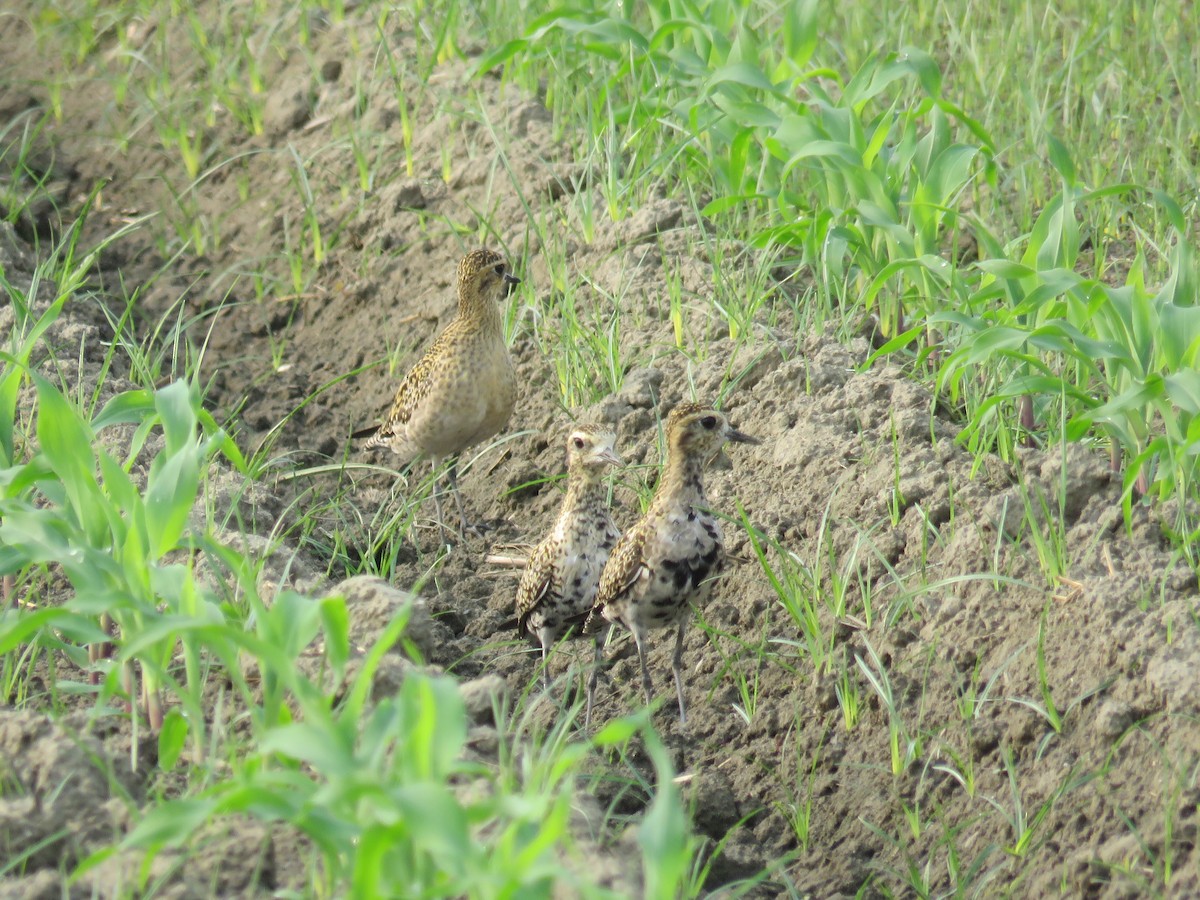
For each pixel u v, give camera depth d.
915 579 11.52
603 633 12.31
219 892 7.87
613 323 15.12
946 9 19.58
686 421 11.02
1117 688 9.92
